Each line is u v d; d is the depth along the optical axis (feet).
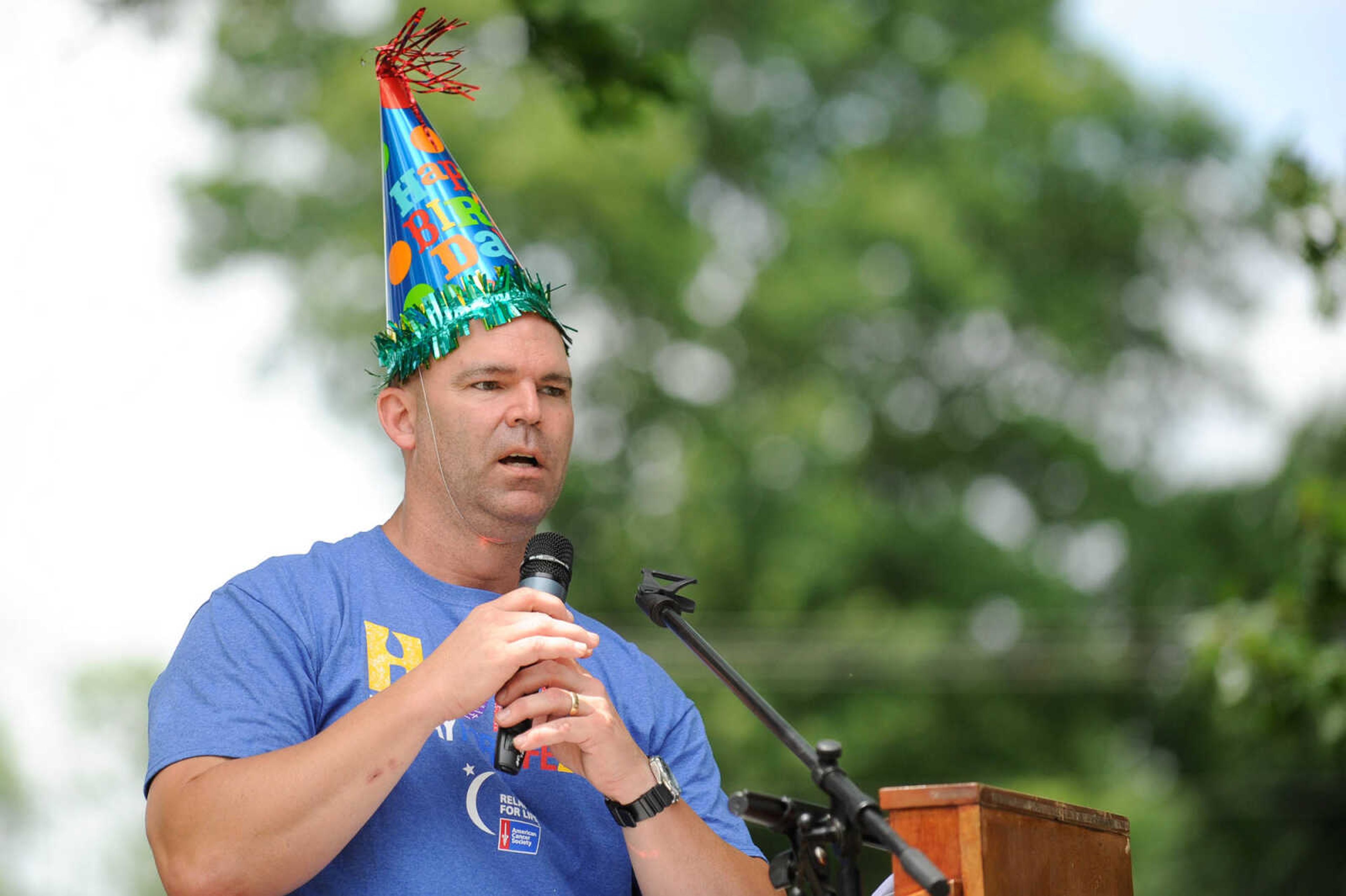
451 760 29.60
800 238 239.30
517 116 210.59
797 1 258.98
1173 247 258.78
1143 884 187.52
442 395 31.48
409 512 32.14
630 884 31.37
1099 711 216.95
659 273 223.30
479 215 32.81
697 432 227.81
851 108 265.34
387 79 34.55
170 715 28.50
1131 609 230.27
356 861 28.43
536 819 29.94
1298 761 156.87
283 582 30.50
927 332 244.22
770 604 209.46
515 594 27.86
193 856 26.53
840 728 201.87
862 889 24.95
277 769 26.63
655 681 33.78
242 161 234.58
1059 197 256.32
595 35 66.54
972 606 217.77
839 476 226.38
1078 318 249.14
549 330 32.14
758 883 30.50
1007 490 248.73
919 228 235.40
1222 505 232.32
